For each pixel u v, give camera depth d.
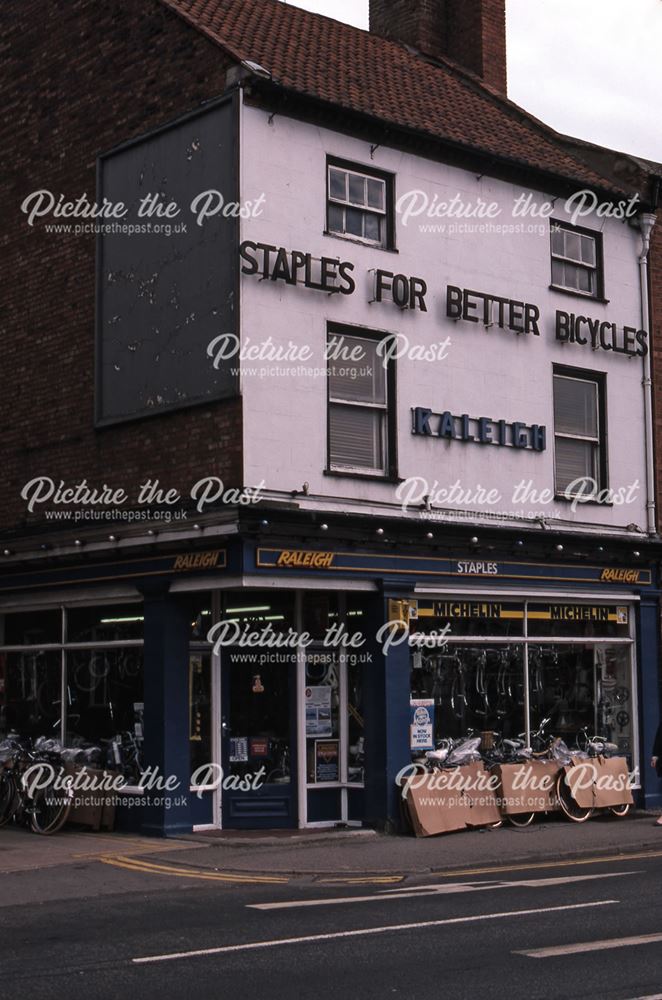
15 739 17.31
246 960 8.48
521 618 18.19
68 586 17.47
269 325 15.64
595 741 18.80
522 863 14.05
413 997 7.41
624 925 9.62
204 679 16.41
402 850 14.55
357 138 16.88
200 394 15.78
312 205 16.27
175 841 15.23
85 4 18.33
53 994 7.51
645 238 20.25
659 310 20.45
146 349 16.58
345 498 16.11
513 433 18.12
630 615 19.48
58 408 17.92
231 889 12.12
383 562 16.39
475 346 17.83
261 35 18.25
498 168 18.33
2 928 9.92
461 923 9.78
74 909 10.93
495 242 18.31
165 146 16.62
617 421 19.58
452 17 23.12
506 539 17.66
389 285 16.83
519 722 17.97
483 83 21.89
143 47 17.28
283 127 16.09
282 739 16.56
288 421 15.69
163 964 8.37
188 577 15.76
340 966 8.26
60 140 18.45
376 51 20.86
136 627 16.70
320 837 15.37
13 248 19.06
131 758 16.56
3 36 19.84
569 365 19.03
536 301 18.72
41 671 18.09
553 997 7.36
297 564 15.47
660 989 7.54
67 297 18.00
